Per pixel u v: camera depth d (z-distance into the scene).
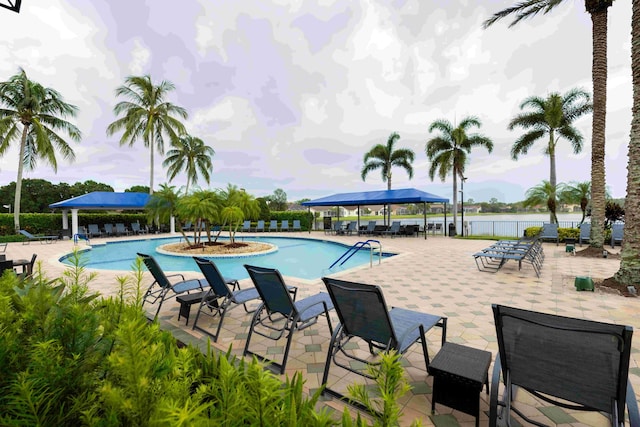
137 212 27.39
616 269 7.63
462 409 2.15
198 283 4.88
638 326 3.97
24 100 17.91
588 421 2.23
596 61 9.46
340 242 16.22
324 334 3.84
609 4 9.09
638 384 2.65
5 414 0.92
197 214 13.66
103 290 5.88
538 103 17.00
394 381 1.10
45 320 1.31
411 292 5.72
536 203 17.56
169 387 0.99
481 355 2.41
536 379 1.84
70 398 1.01
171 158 27.83
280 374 2.87
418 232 19.55
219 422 0.97
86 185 47.03
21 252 12.97
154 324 1.50
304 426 1.07
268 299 3.35
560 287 5.99
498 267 7.54
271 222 24.89
